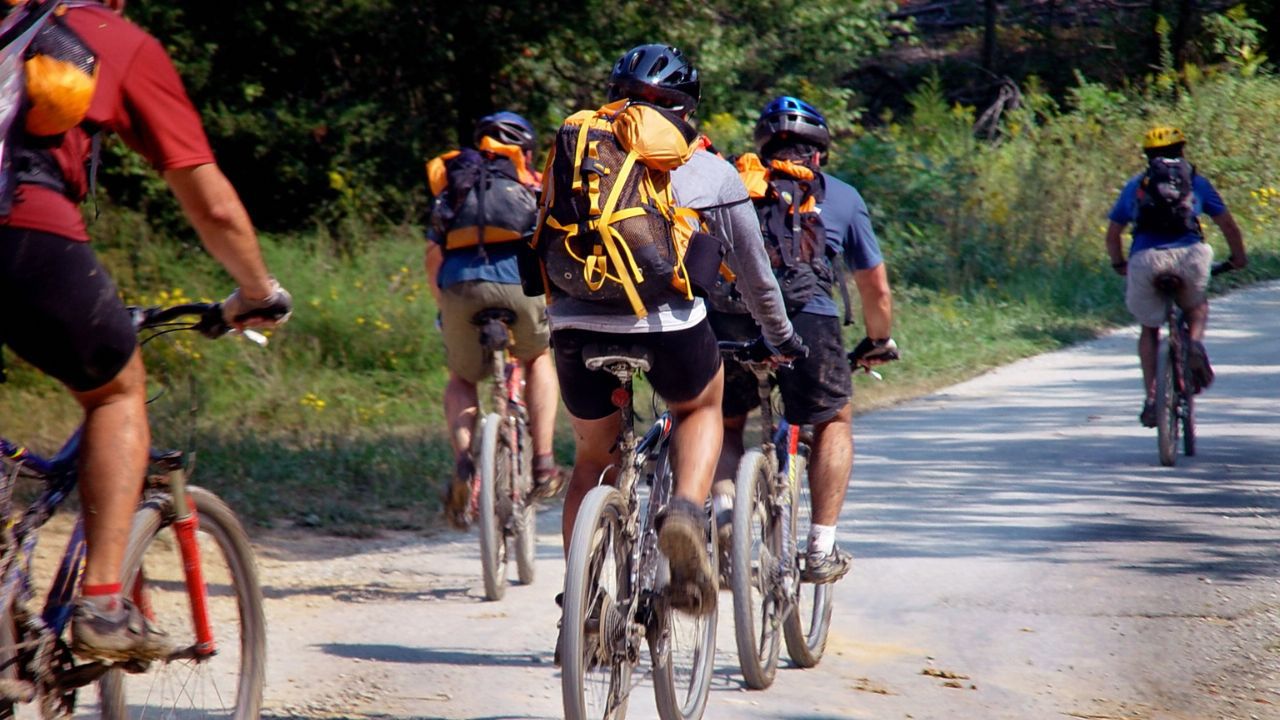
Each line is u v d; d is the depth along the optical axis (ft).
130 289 165.37
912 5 445.37
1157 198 109.91
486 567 70.90
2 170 32.78
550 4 220.43
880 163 240.32
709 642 53.62
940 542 82.94
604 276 44.37
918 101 302.45
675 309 46.03
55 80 32.96
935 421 129.49
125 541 36.73
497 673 58.49
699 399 47.88
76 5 35.14
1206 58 373.20
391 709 53.21
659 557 49.39
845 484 61.98
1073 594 70.79
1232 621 65.46
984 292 209.87
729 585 55.88
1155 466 106.42
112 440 36.32
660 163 45.16
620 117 45.93
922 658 61.16
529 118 235.20
